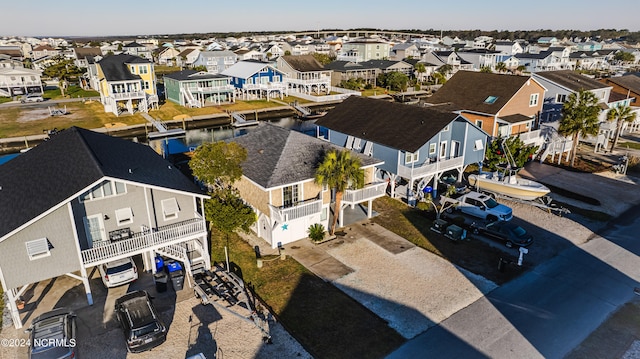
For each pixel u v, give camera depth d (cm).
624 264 2364
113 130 5722
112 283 2044
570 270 2294
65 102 7500
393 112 3553
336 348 1700
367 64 10319
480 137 3538
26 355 1658
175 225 2259
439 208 3102
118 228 2112
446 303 1997
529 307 1970
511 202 3253
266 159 2672
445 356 1659
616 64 15238
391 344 1722
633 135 5384
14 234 1697
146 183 2027
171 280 2138
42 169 2088
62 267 1847
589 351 1695
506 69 10994
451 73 10988
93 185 1806
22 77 8106
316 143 2856
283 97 8450
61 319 1722
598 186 3578
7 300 1925
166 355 1650
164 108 7106
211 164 2573
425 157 3328
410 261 2378
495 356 1662
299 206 2431
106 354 1652
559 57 12681
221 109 7144
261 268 2288
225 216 2503
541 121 5075
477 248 2536
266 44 17100
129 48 14438
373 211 3062
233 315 1891
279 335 1773
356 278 2200
